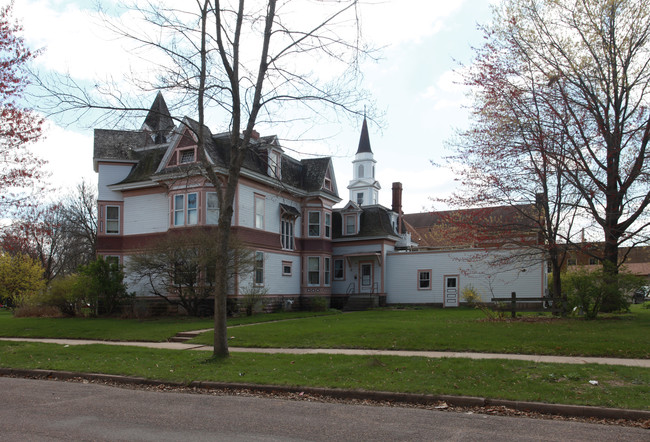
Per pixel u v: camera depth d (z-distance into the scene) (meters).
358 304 35.97
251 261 25.34
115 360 13.55
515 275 33.06
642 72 21.12
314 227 34.97
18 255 36.62
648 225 20.73
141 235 29.94
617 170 21.09
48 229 20.89
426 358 12.24
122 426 7.36
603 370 10.54
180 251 24.59
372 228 38.34
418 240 58.78
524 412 8.34
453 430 7.18
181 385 10.73
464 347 13.91
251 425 7.44
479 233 22.11
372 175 73.88
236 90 13.48
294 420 7.76
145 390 10.59
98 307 27.64
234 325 21.48
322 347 15.09
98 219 30.80
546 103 20.53
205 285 25.47
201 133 13.65
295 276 33.72
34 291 34.19
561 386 9.37
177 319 24.52
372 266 37.84
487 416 8.05
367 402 9.20
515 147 20.55
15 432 7.00
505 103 21.11
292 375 10.89
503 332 16.14
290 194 33.47
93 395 9.87
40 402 9.16
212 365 12.25
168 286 25.80
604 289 19.58
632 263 56.31
